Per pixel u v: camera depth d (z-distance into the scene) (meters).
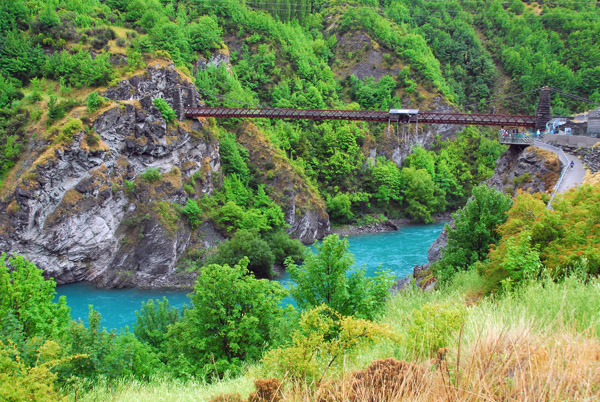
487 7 166.00
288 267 18.61
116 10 90.00
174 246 61.78
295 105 101.75
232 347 18.52
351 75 120.81
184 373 17.92
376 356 8.80
